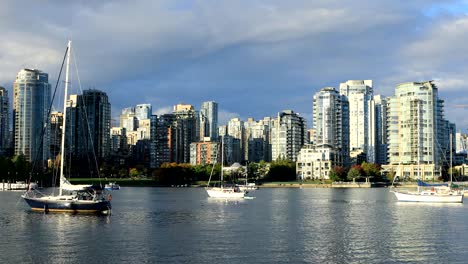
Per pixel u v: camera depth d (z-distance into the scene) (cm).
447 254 7625
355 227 10625
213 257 7331
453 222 11519
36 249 7831
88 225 10469
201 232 9769
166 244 8338
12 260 7062
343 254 7594
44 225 10350
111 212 13725
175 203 17875
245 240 8788
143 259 7175
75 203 12269
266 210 14862
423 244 8462
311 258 7306
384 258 7338
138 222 11294
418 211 14375
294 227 10612
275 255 7500
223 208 15575
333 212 14175
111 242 8488
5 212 12719
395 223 11356
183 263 6938
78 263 6912
